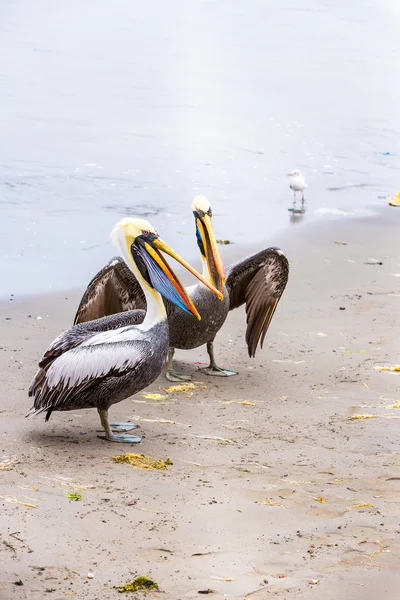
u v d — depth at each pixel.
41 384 9.75
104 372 9.62
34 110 32.50
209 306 12.39
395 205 23.14
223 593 6.62
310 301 15.89
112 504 8.05
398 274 17.59
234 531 7.67
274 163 27.11
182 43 47.97
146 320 10.19
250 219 21.38
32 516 7.64
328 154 28.48
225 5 61.19
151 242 10.31
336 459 9.61
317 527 7.85
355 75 41.81
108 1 60.28
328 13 59.97
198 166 26.28
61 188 23.30
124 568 6.88
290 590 6.73
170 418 10.93
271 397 11.81
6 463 8.95
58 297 15.81
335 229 20.78
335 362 13.23
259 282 13.28
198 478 8.88
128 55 44.09
